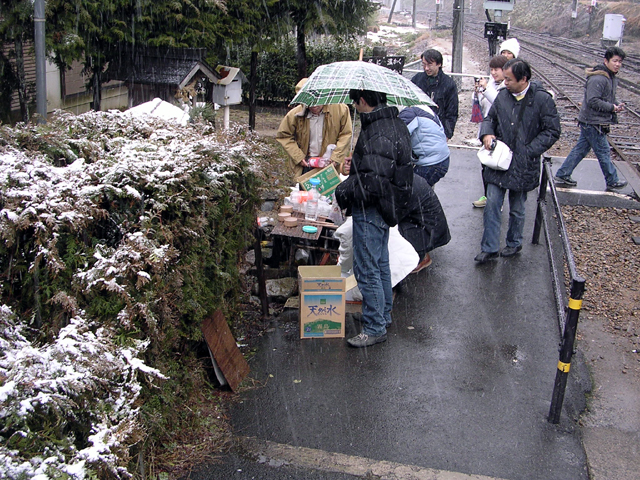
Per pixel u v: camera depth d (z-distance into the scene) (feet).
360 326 16.34
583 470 11.31
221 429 11.86
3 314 8.82
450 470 11.03
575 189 30.68
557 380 12.37
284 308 17.12
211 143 12.44
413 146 19.42
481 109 28.73
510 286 19.22
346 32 36.47
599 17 184.03
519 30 210.79
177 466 10.71
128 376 9.53
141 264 9.75
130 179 10.48
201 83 25.70
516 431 12.28
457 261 21.04
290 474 10.69
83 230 9.93
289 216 18.21
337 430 12.00
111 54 23.54
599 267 22.56
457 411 12.83
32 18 19.77
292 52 44.80
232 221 13.48
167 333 10.66
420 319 16.90
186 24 24.35
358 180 14.01
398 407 12.85
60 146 11.56
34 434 7.66
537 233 22.66
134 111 16.58
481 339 15.96
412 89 14.43
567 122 49.62
